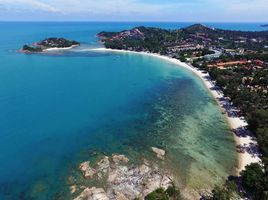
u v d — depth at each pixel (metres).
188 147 69.44
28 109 97.00
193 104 103.69
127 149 67.81
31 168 59.75
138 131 79.06
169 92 121.06
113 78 149.12
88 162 61.16
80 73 161.00
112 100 108.94
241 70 150.88
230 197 48.00
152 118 89.38
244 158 63.94
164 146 69.69
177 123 85.00
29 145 70.25
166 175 56.75
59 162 61.97
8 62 192.38
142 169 58.53
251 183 50.38
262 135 67.25
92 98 111.25
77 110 96.69
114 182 53.97
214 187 51.62
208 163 61.88
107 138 74.38
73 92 119.75
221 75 137.75
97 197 49.34
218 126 82.50
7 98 109.25
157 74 160.12
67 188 52.41
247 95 98.31
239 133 77.31
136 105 102.88
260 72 138.75
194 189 52.72
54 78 146.25
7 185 53.84
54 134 76.88
